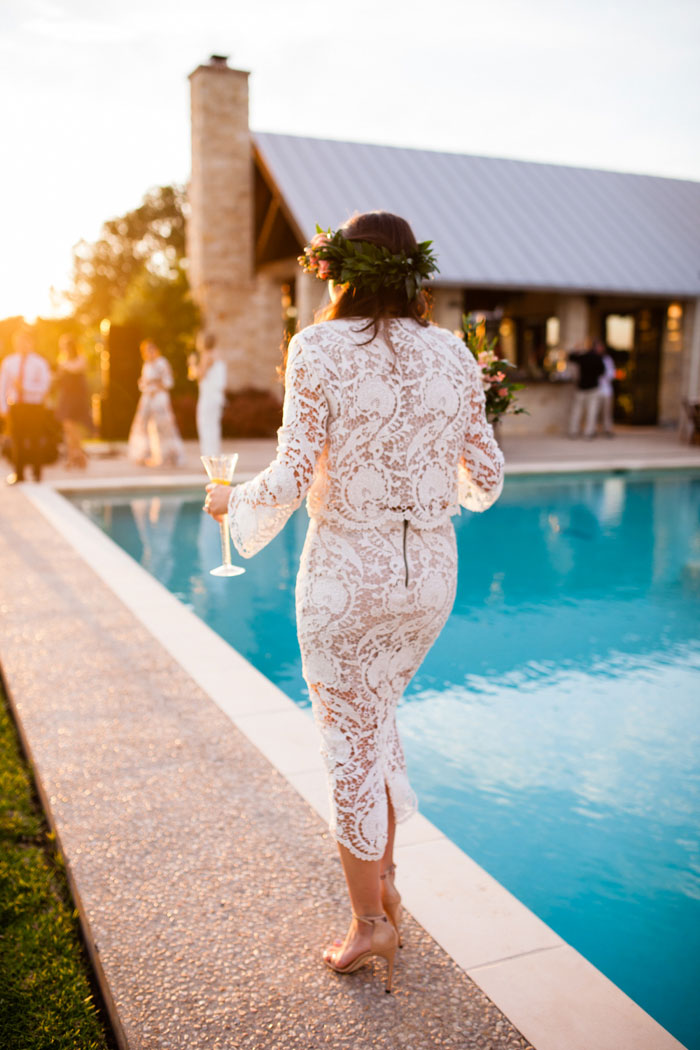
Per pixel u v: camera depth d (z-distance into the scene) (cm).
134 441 1159
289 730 314
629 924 239
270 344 1706
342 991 180
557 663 456
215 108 1611
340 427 160
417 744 355
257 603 573
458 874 229
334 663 169
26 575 559
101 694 349
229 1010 174
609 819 297
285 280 1723
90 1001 189
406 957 192
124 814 251
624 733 366
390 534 167
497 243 1530
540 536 796
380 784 179
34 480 995
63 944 207
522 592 607
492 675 437
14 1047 175
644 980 216
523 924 206
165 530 798
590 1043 167
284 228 1630
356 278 162
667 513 903
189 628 447
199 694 350
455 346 173
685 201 1823
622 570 671
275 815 252
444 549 175
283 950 193
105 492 960
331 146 1617
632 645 486
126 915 204
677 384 1712
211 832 242
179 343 1614
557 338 1667
